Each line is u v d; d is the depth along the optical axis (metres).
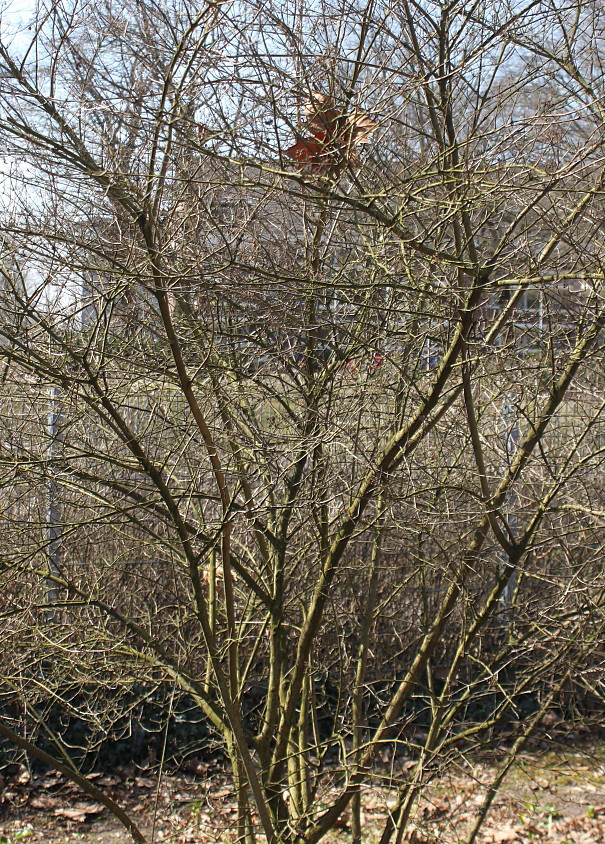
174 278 2.89
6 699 4.89
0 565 3.65
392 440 3.48
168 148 2.83
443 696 3.96
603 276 3.02
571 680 4.00
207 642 3.40
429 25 3.28
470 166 3.10
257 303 3.36
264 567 4.10
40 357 3.26
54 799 6.13
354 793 3.82
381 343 3.67
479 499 3.69
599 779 6.13
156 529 5.71
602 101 3.21
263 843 4.62
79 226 3.37
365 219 3.71
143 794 6.19
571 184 3.63
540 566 5.04
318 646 5.34
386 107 3.13
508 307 3.54
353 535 3.71
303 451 3.59
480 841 5.34
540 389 4.02
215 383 3.55
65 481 3.59
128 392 3.81
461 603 4.85
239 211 3.45
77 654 4.13
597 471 4.66
